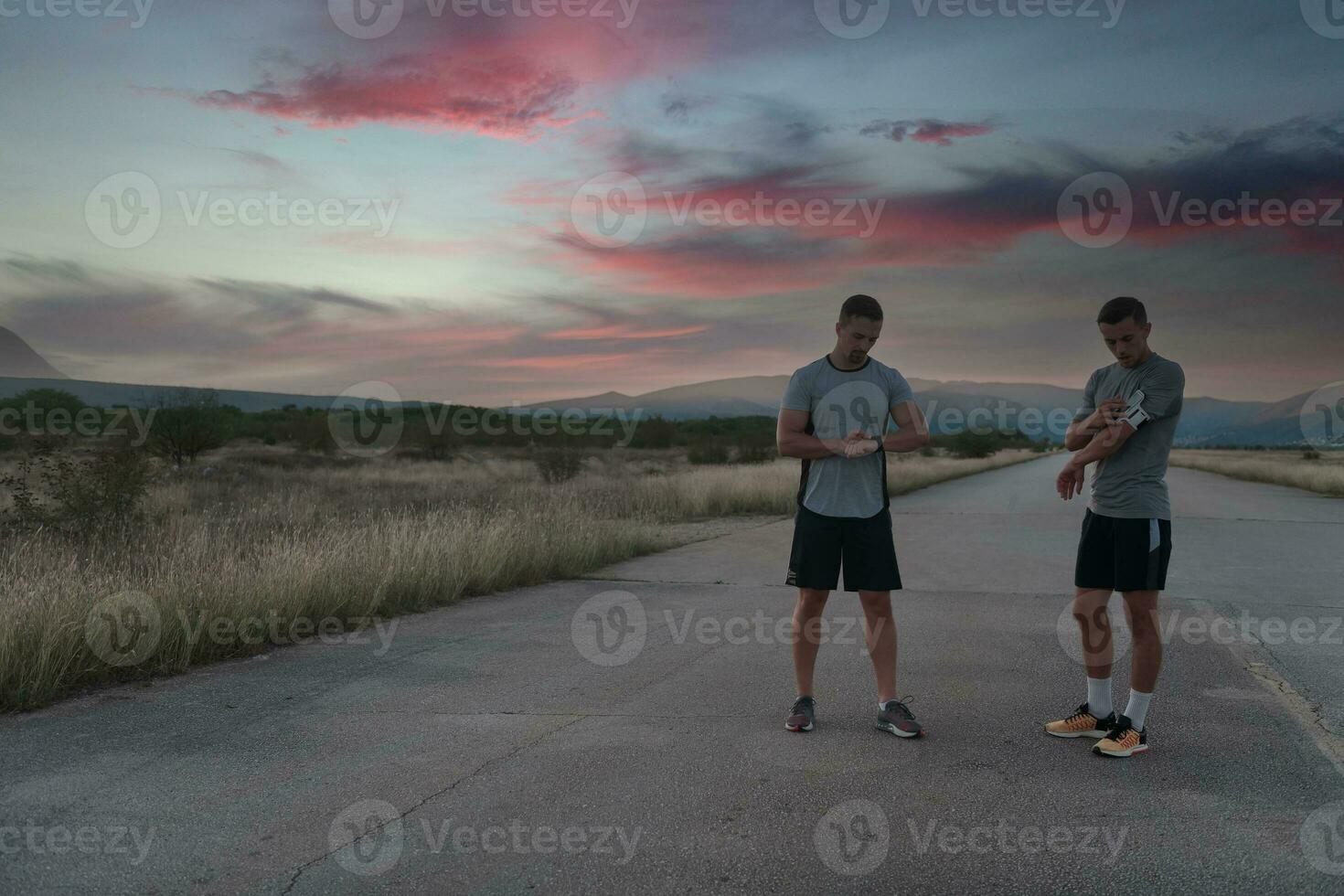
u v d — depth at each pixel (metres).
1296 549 11.46
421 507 15.60
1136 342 3.90
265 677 5.16
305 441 37.88
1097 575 4.01
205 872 2.71
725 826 3.05
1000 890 2.61
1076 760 3.72
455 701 4.62
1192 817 3.12
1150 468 3.90
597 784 3.44
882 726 4.10
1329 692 4.76
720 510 18.69
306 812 3.17
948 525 15.37
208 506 14.56
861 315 4.07
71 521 10.23
